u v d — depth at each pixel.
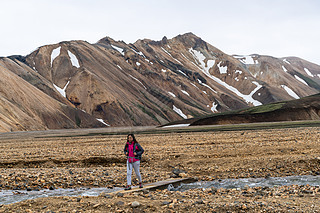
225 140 32.75
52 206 9.57
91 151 27.91
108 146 32.91
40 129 135.38
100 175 17.12
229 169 18.14
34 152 28.81
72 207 9.37
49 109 159.38
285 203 9.38
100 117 194.88
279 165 18.19
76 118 173.88
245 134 40.38
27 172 18.28
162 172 18.11
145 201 9.95
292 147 23.58
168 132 60.28
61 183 15.33
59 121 156.75
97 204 9.41
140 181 13.27
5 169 20.31
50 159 23.69
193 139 36.69
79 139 47.94
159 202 9.78
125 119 199.25
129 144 13.20
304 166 17.62
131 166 13.11
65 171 18.56
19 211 9.19
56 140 47.81
